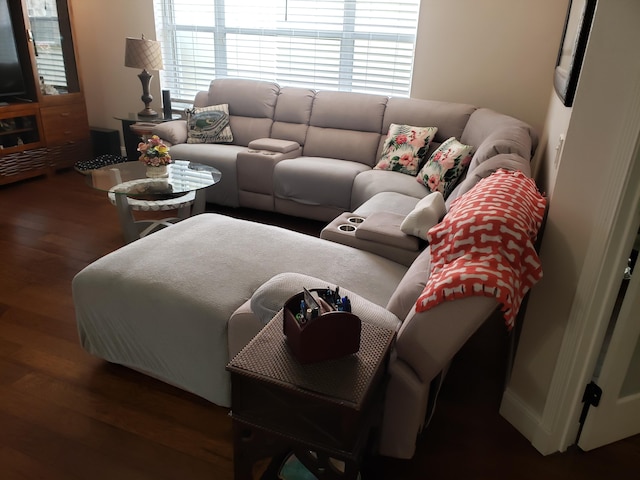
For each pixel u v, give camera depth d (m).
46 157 4.51
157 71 4.91
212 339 1.75
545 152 2.81
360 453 1.32
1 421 1.80
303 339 1.26
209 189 3.91
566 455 1.74
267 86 4.25
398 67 4.14
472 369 2.18
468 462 1.70
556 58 3.48
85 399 1.92
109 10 4.86
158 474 1.61
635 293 1.52
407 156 3.59
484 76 3.81
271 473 1.50
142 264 2.00
